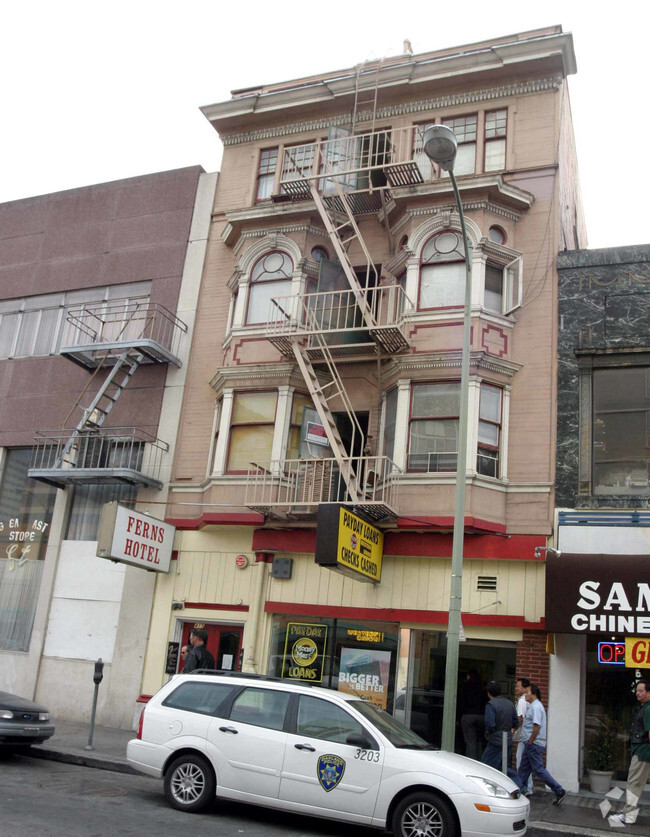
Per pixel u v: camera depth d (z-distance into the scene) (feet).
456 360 51.78
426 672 49.11
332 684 50.88
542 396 51.39
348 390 56.34
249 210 60.54
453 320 52.95
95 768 40.19
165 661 54.75
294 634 52.70
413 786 28.63
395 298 56.18
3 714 39.14
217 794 30.89
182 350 62.59
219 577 55.26
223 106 66.28
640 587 42.22
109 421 62.85
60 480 61.00
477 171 58.03
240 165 66.28
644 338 49.93
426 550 50.29
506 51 58.23
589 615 42.55
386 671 49.98
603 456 49.34
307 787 29.60
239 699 32.24
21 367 68.39
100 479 59.72
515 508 49.80
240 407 57.26
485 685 47.85
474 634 48.44
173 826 28.27
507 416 51.67
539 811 37.27
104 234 69.31
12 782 33.65
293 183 57.72
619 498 47.78
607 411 50.03
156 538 54.95
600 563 43.50
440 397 52.11
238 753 30.91
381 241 59.26
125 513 51.62
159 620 55.88
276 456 54.49
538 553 47.83
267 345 57.57
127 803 31.63
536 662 46.70
